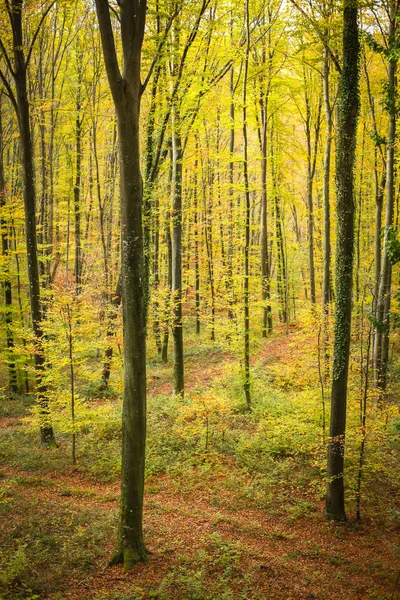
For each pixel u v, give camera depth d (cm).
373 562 803
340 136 951
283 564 774
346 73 927
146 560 734
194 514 959
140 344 724
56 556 727
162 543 806
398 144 1256
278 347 2270
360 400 1045
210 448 1319
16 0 1134
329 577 754
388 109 905
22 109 1245
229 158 1538
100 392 1988
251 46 1653
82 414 1309
